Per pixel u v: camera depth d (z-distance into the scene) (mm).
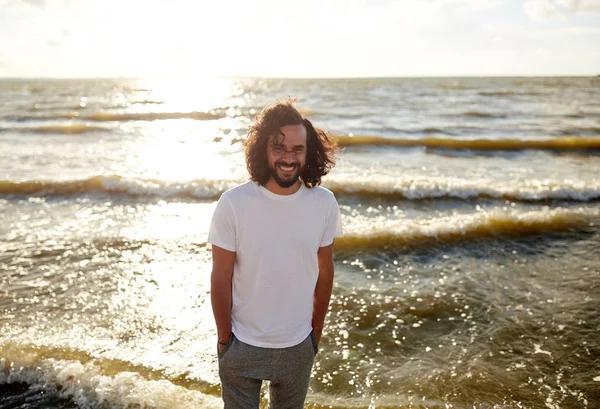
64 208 8273
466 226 6969
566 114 25594
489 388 3504
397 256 6117
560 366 3787
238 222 1903
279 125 1809
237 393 2111
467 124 21375
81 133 18484
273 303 1978
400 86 59594
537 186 9398
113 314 4551
